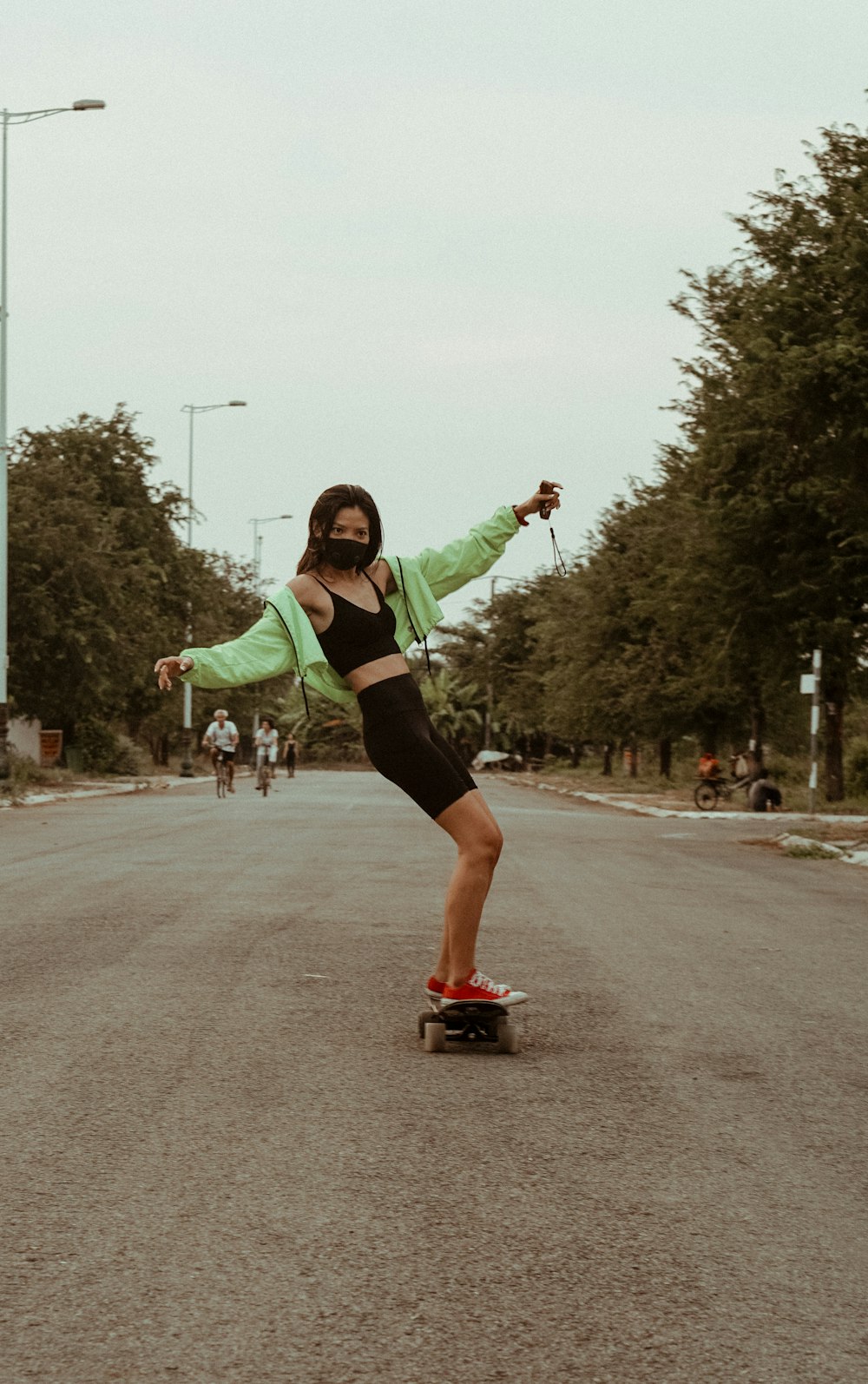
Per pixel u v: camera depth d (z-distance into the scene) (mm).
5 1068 5516
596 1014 6812
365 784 46312
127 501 45094
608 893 12344
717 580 26656
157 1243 3666
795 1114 5055
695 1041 6250
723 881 13844
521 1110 5027
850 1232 3857
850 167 25141
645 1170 4371
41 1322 3178
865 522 24719
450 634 85250
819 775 39219
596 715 46375
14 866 13742
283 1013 6641
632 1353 3074
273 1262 3553
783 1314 3303
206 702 59625
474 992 5992
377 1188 4137
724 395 25781
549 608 50750
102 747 46031
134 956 8227
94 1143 4535
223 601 63938
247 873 13258
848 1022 6750
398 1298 3342
